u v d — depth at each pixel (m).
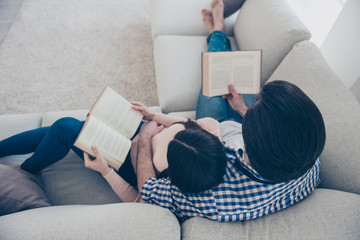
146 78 1.71
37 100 1.55
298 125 0.43
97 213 0.63
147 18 1.97
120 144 0.81
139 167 0.81
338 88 0.80
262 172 0.50
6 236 0.55
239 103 0.94
